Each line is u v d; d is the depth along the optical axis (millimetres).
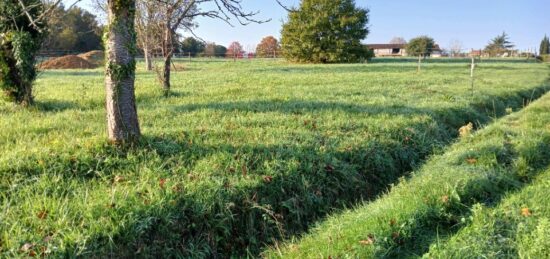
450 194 5129
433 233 4559
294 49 40594
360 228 4547
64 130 7195
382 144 7570
